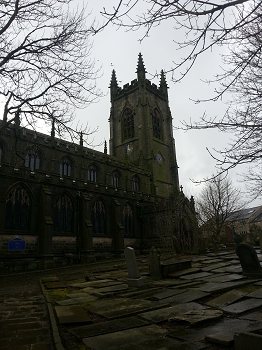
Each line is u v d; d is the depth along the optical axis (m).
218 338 5.78
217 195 45.72
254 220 86.69
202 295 10.01
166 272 15.83
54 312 9.26
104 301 10.66
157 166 65.31
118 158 62.72
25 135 35.25
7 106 11.27
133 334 6.75
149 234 43.69
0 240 27.61
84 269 26.14
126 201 43.84
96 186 39.16
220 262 20.44
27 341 6.79
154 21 5.76
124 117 71.19
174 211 35.75
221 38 5.84
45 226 29.94
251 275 13.34
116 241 39.28
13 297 13.27
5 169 29.11
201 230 34.53
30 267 28.17
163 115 73.88
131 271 13.66
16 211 29.83
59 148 40.91
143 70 70.31
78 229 34.97
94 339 6.49
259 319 7.09
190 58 6.20
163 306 9.17
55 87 11.17
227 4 5.08
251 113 7.79
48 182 32.81
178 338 6.33
